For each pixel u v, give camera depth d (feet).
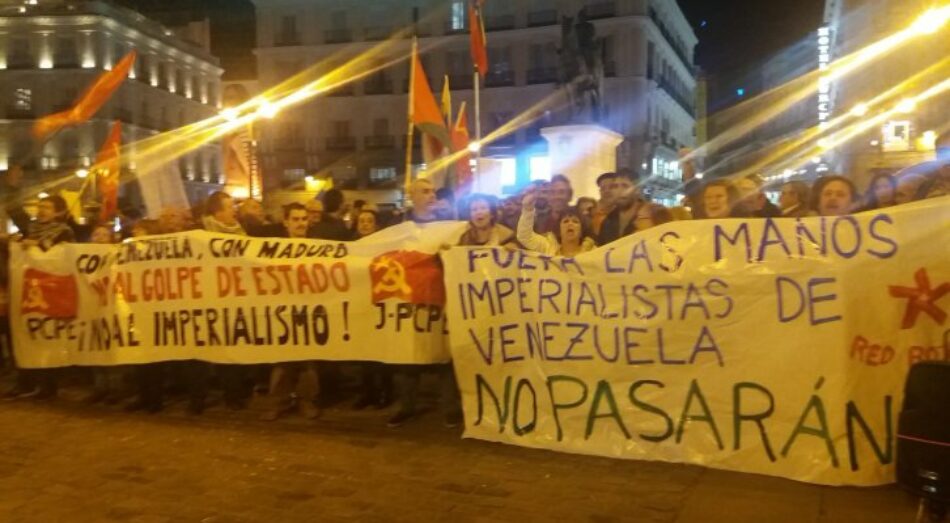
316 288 22.24
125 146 174.09
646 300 18.24
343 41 185.26
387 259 21.56
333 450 19.70
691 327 17.84
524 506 15.98
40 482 17.92
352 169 186.29
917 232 16.58
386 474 17.94
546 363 19.25
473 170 49.11
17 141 172.96
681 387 17.97
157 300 23.70
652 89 180.65
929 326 16.57
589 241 21.98
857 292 16.65
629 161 172.14
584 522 15.16
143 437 21.20
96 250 24.76
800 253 17.10
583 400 18.88
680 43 216.54
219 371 26.17
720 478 17.13
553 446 19.11
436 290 21.27
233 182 55.47
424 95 31.09
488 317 19.79
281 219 28.27
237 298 22.93
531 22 174.70
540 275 19.31
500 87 176.55
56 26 170.09
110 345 24.32
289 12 186.91
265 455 19.45
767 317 17.21
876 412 16.51
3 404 25.29
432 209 22.95
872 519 14.83
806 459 16.81
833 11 170.40
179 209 27.25
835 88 165.07
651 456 18.21
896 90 119.44
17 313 25.85
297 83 187.73
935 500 13.50
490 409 19.99
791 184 23.07
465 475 17.75
